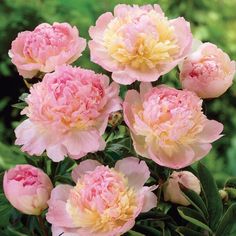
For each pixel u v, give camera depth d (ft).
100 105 3.68
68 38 4.00
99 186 3.55
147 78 3.74
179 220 3.98
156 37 3.77
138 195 3.62
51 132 3.73
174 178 3.85
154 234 3.80
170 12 11.62
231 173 9.66
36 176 3.76
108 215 3.52
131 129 3.66
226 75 3.93
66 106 3.63
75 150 3.66
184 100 3.67
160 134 3.65
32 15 11.19
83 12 10.69
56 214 3.62
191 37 3.84
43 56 3.94
